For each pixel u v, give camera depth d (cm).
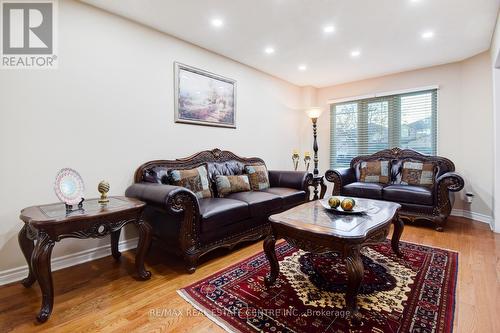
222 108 363
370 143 474
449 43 322
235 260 239
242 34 299
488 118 350
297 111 516
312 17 261
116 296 179
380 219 191
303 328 144
